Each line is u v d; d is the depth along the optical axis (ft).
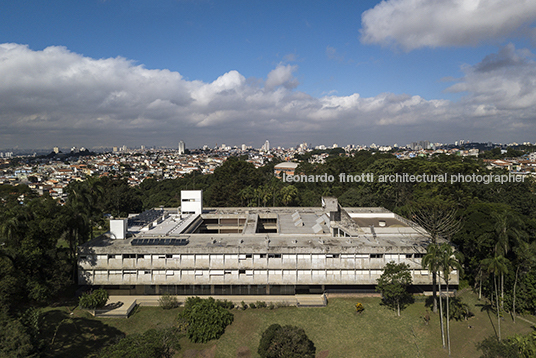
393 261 178.40
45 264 165.17
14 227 163.84
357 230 205.77
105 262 177.78
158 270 178.50
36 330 121.08
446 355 141.49
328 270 179.22
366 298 180.75
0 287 138.21
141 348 120.98
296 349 133.69
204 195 415.64
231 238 200.75
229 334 153.38
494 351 130.62
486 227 182.80
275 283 179.11
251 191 375.86
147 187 579.89
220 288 182.50
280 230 226.17
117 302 174.29
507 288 167.84
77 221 188.65
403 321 162.09
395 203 336.29
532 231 192.03
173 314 166.81
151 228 230.07
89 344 142.61
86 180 210.59
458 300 172.76
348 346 148.25
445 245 148.15
